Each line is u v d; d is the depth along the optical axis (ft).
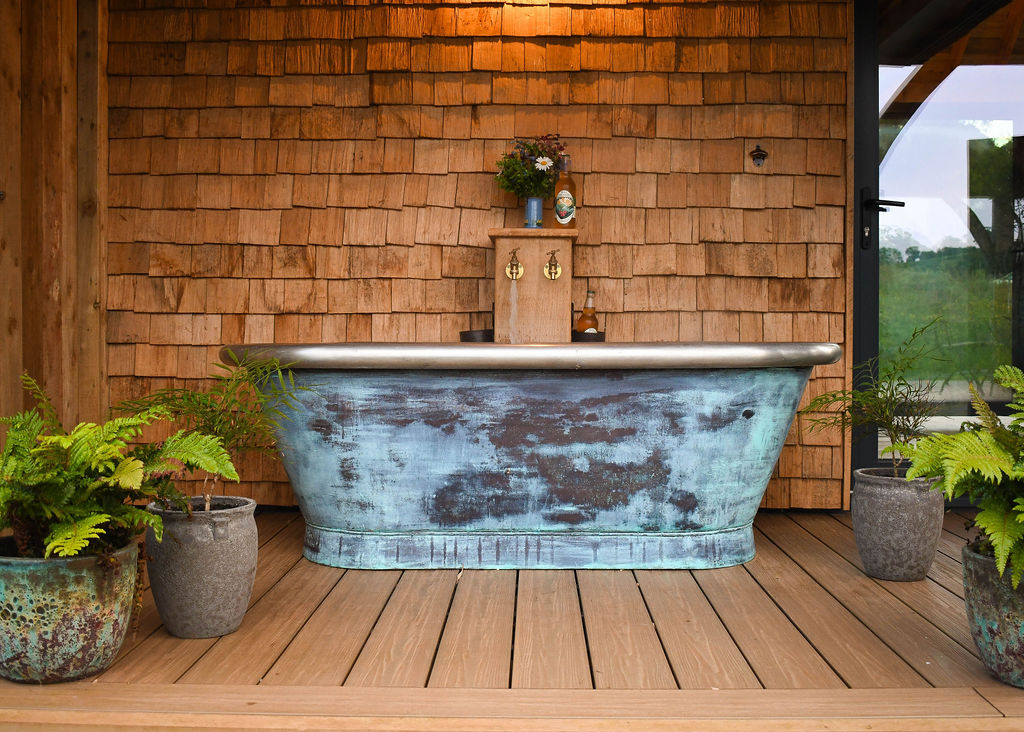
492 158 12.34
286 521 12.02
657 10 12.30
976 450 6.28
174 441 6.86
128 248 12.35
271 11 12.37
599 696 6.24
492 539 9.66
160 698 6.17
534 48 12.33
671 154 12.31
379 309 12.34
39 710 5.94
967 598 6.63
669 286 12.30
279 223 12.35
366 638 7.48
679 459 9.42
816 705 6.08
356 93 12.35
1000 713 5.96
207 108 12.35
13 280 10.66
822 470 12.41
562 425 9.27
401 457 9.34
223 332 12.34
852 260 12.26
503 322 11.82
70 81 11.62
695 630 7.71
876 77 12.49
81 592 6.28
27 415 6.64
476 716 5.92
